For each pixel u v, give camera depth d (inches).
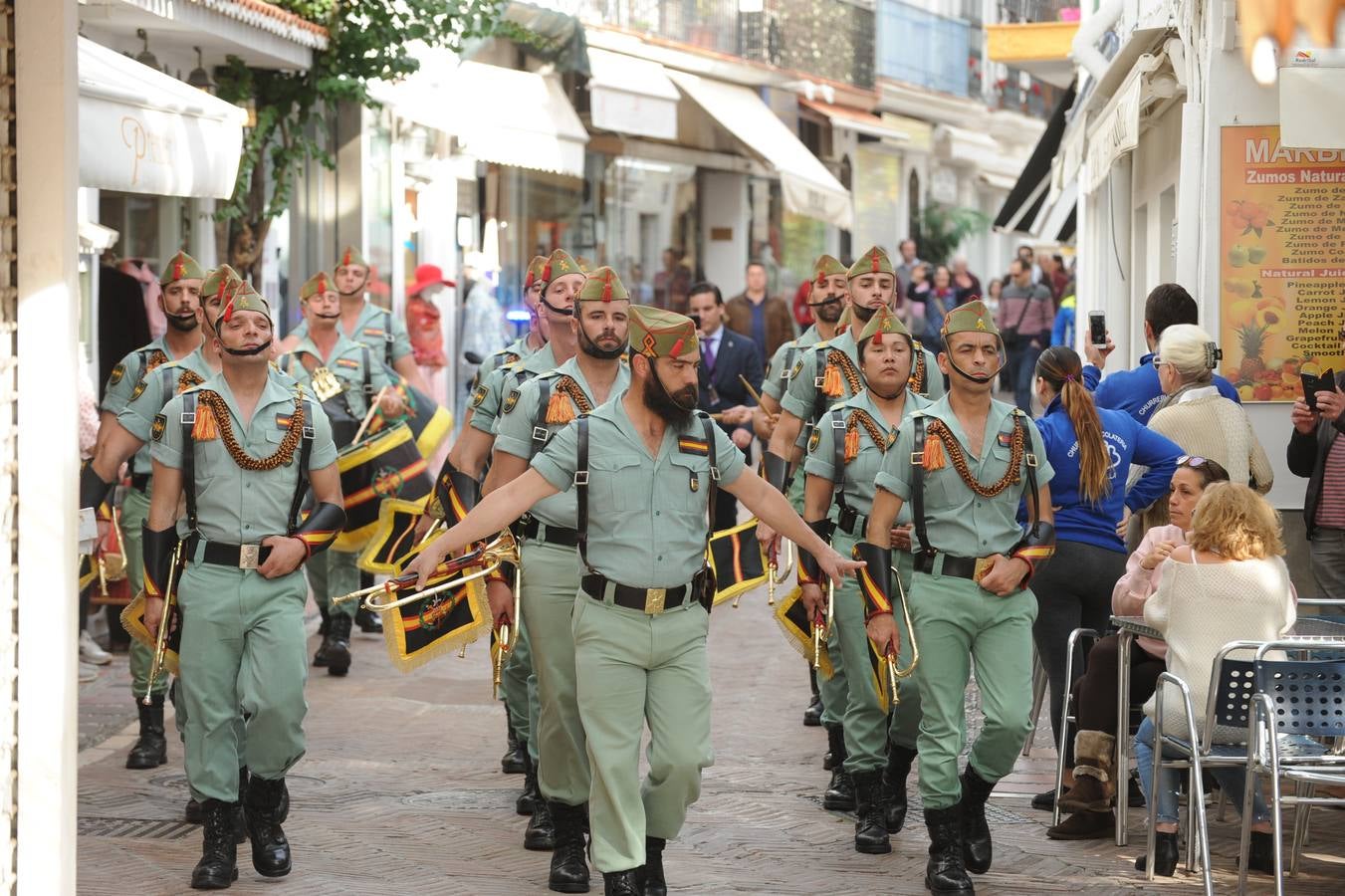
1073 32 1056.2
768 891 324.2
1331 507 420.5
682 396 290.2
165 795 395.2
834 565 302.7
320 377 515.2
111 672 531.5
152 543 327.0
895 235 1815.9
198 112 500.7
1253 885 326.3
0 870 237.0
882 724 356.2
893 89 1723.7
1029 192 1142.3
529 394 340.5
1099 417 378.6
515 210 1149.1
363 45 783.7
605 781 288.0
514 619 320.2
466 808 386.3
